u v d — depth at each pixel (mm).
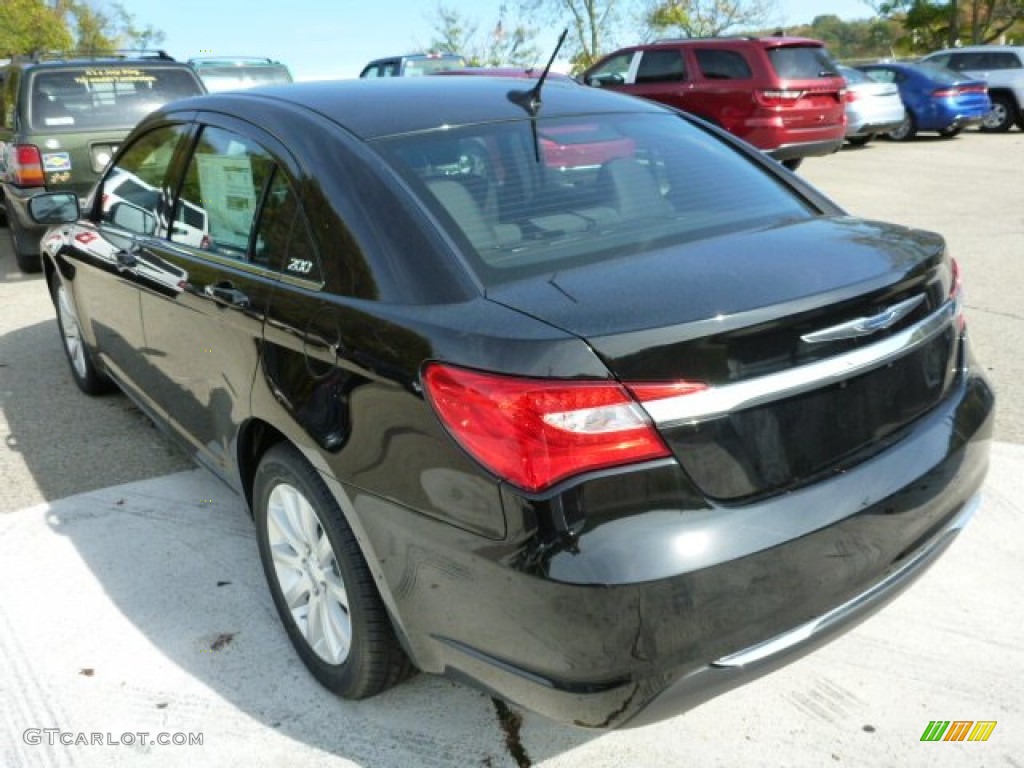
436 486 2084
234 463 3076
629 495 1920
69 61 8281
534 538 1924
